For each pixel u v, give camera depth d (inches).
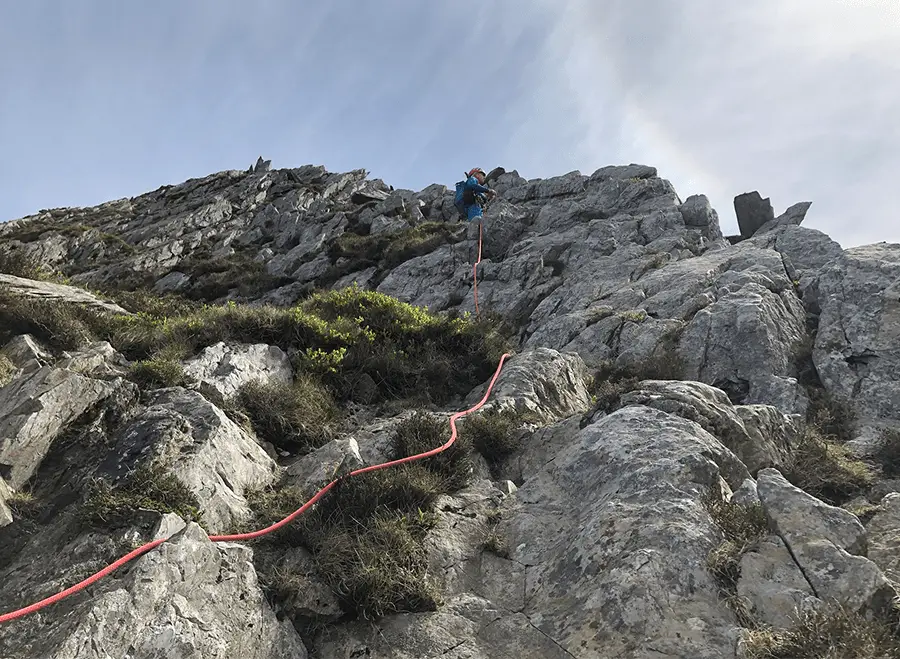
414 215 1106.1
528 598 217.8
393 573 215.0
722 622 183.6
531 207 973.2
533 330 609.6
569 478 270.7
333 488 252.4
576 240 754.8
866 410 385.7
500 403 344.5
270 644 188.5
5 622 167.0
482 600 216.1
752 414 306.5
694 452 247.9
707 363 450.9
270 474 274.4
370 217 1163.9
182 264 1168.2
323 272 935.7
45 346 310.3
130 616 164.9
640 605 188.4
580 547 223.5
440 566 230.8
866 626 171.9
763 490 221.0
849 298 464.4
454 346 447.2
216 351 348.2
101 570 179.9
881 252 505.7
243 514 237.5
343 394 374.3
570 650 186.5
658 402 298.4
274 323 395.9
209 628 176.2
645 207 823.7
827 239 596.1
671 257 664.4
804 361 440.5
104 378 284.2
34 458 227.1
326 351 401.1
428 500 257.0
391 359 402.3
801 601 183.6
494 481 293.1
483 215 904.3
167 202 1843.0
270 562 219.0
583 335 532.1
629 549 209.9
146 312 466.0
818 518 209.0
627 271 647.1
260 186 1712.6
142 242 1362.0
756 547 205.0
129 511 207.3
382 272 870.4
